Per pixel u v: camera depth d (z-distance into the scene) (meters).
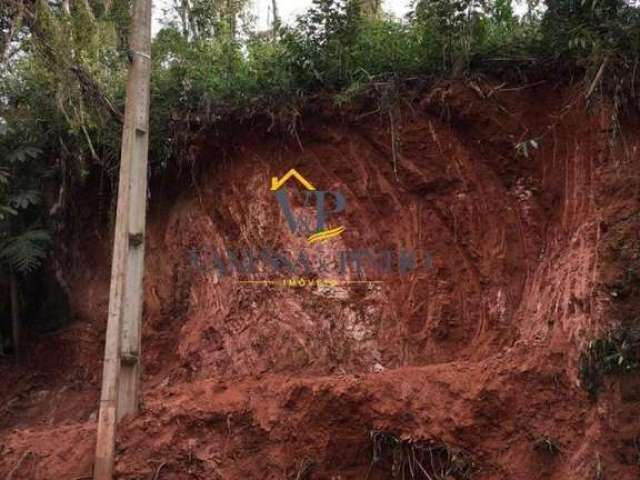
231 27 9.40
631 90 5.89
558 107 6.30
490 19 6.84
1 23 6.93
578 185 6.09
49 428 7.38
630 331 5.25
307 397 5.88
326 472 5.73
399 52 6.76
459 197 6.53
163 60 8.42
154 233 8.28
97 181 8.93
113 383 6.16
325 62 6.94
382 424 5.66
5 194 8.70
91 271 8.94
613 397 5.21
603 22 5.92
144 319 8.02
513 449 5.39
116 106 8.09
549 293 5.94
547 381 5.50
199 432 6.09
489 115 6.43
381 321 6.53
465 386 5.62
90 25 7.23
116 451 6.11
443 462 5.50
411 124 6.66
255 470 5.83
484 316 6.29
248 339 6.91
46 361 8.67
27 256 8.32
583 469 5.11
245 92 7.28
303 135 7.11
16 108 8.65
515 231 6.39
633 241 5.46
